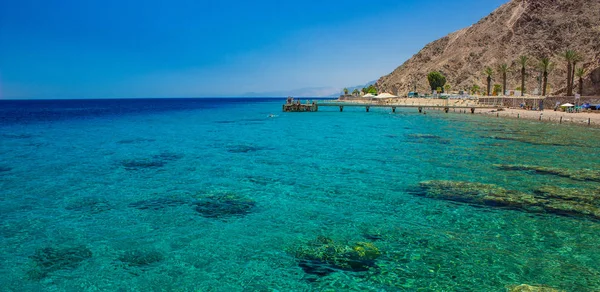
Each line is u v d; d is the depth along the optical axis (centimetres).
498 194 1556
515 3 15412
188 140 3494
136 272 930
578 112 5666
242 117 7131
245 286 865
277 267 953
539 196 1521
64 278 900
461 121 5334
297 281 884
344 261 982
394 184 1752
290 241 1109
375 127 4606
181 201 1516
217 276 910
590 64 8825
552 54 12769
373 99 11775
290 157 2520
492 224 1223
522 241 1091
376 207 1416
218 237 1143
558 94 8644
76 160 2444
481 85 13300
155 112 9819
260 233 1173
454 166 2148
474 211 1353
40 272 927
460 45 16100
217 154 2667
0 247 1067
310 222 1266
